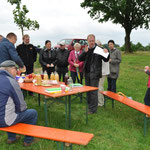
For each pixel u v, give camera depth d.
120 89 7.04
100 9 25.44
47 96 3.40
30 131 2.51
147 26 26.27
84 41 15.11
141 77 9.56
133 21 26.42
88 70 4.58
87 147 3.08
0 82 2.68
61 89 3.50
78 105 5.23
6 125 2.65
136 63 15.35
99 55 4.38
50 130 2.55
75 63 5.57
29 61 5.95
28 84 4.18
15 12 10.51
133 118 4.35
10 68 2.93
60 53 6.04
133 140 3.36
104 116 4.42
